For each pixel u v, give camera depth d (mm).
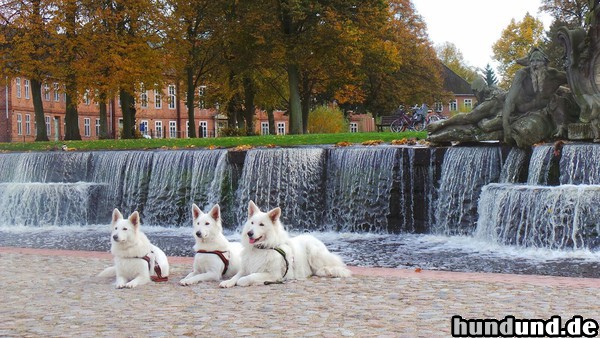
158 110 93125
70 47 39594
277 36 41812
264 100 55344
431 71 63281
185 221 22984
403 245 17484
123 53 40406
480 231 17562
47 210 23531
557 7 62594
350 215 20734
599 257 14594
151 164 23734
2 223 23672
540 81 18969
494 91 20281
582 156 17047
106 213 23969
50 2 39656
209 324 8047
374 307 8820
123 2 40156
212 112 99312
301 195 21422
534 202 15984
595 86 18656
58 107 83000
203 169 22812
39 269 12539
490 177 19000
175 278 11492
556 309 8531
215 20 45312
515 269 13430
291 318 8266
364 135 28734
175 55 43812
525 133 18672
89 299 9758
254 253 10680
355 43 42188
